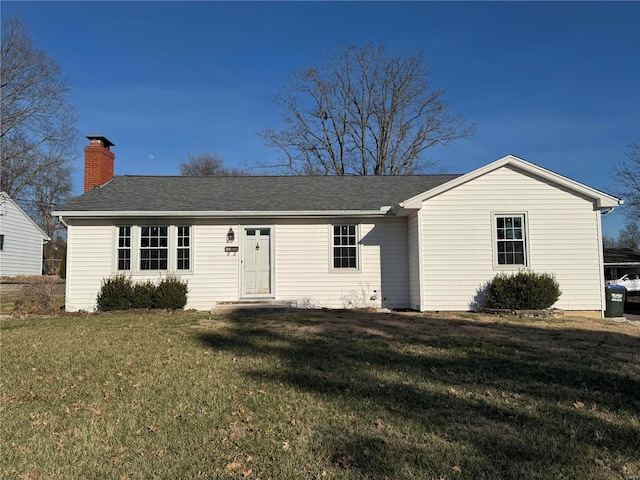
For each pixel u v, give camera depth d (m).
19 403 5.05
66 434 4.17
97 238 14.23
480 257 13.08
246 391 5.40
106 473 3.44
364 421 4.41
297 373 6.18
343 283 14.66
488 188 13.18
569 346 8.02
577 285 12.98
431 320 11.20
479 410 4.70
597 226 13.06
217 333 9.41
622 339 8.79
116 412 4.73
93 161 16.84
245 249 14.62
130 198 15.05
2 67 28.94
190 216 14.17
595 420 4.43
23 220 31.39
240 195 15.66
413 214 13.91
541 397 5.14
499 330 9.75
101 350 7.86
